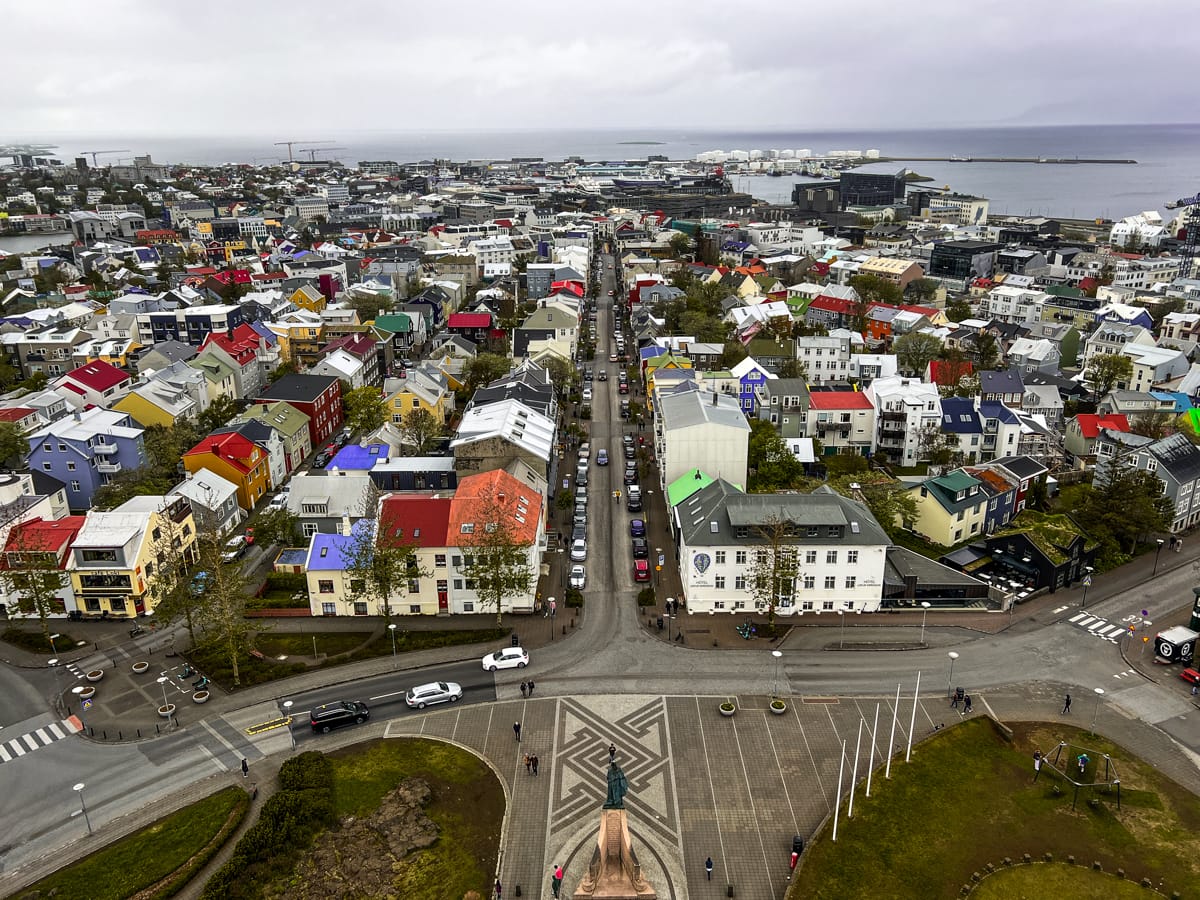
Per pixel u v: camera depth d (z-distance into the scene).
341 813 71.12
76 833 69.81
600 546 120.00
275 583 110.12
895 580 103.56
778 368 192.12
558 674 90.62
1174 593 107.12
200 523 117.06
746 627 97.56
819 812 71.69
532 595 103.50
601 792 73.75
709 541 100.06
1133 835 69.31
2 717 84.75
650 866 65.94
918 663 92.44
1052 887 64.38
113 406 156.38
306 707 85.81
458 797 73.25
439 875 65.00
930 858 66.88
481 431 126.38
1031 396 165.75
